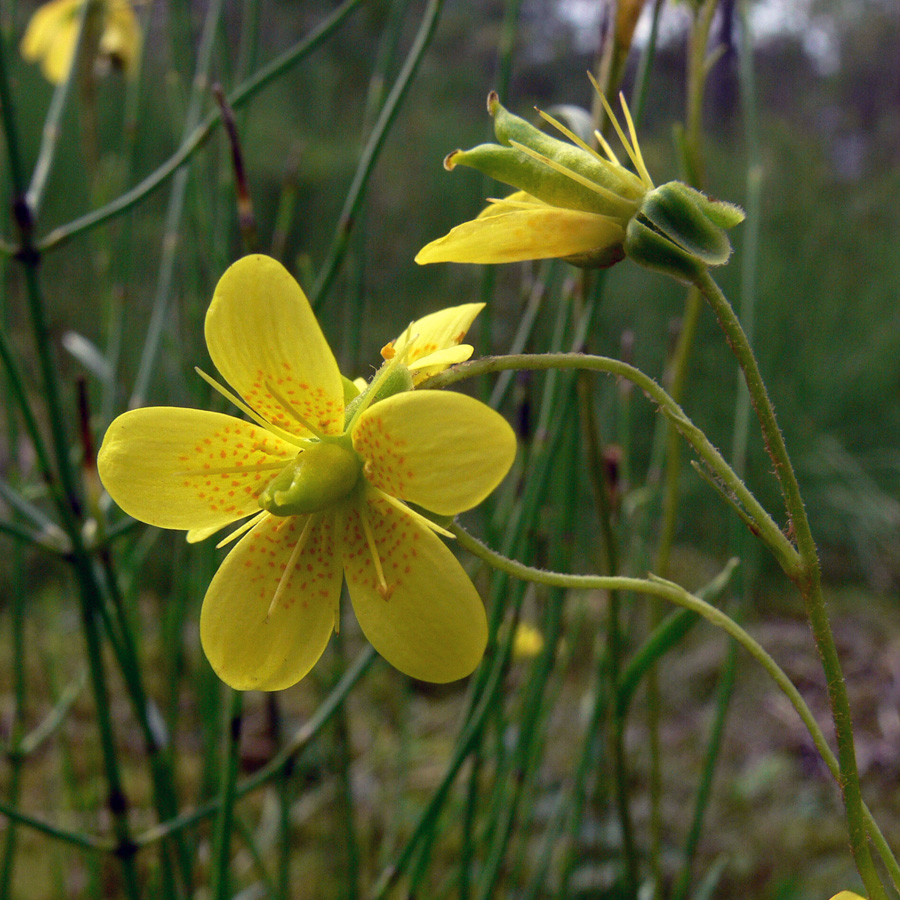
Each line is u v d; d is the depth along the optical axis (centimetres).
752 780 19
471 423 6
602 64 10
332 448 7
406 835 17
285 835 11
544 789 18
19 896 16
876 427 34
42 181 11
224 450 7
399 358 7
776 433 7
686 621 9
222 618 7
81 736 19
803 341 35
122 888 16
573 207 7
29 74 39
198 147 10
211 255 12
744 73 12
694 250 7
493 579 12
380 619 7
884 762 20
